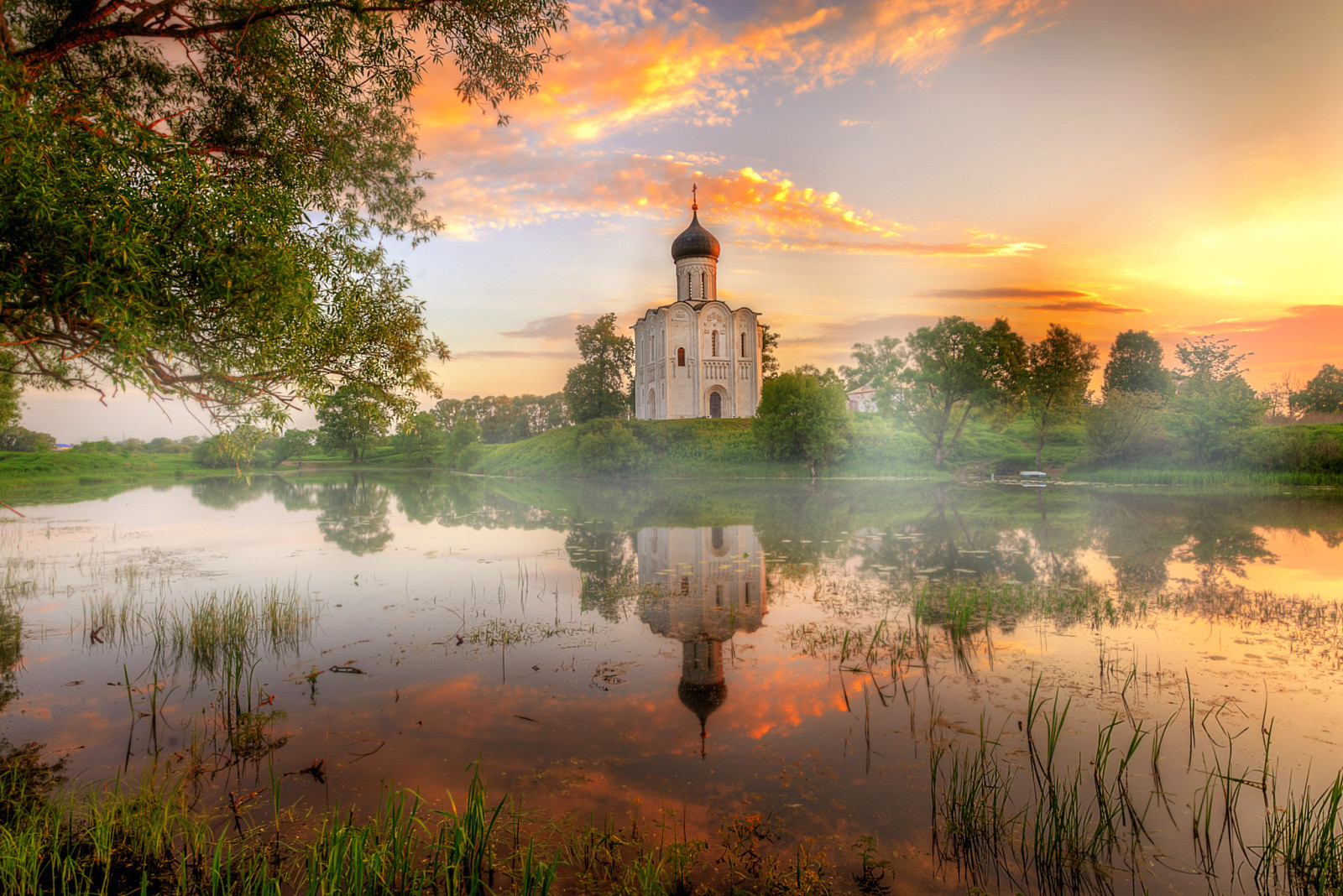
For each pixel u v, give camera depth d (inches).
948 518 821.9
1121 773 203.2
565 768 214.8
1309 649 316.5
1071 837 170.9
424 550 634.2
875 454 1696.6
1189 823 181.9
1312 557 545.0
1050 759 197.6
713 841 176.1
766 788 201.6
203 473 2176.4
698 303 2369.6
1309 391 2198.6
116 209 184.4
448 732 241.1
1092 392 1977.1
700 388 2337.6
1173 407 1435.8
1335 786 163.8
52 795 201.9
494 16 330.3
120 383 214.2
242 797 200.1
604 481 1660.9
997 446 1839.3
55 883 160.7
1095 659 304.3
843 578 484.1
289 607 404.2
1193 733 230.7
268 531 775.1
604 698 269.7
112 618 386.9
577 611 403.9
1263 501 975.6
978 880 161.2
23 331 209.5
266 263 217.9
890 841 175.9
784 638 345.1
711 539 679.7
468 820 170.1
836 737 233.0
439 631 364.2
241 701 270.2
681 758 220.1
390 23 312.2
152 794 196.9
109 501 1184.2
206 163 225.0
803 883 158.9
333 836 163.5
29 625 377.7
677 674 296.2
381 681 290.2
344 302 276.7
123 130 210.4
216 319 229.8
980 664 299.9
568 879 162.2
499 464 2126.0
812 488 1309.1
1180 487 1221.7
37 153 182.7
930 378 1594.5
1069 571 495.8
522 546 650.2
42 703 270.7
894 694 269.4
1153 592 425.4
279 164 337.4
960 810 187.2
